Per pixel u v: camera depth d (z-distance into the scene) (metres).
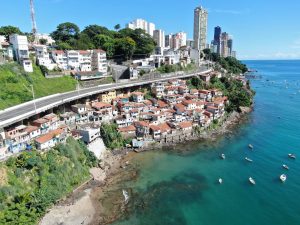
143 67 143.25
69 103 91.94
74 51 123.44
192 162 80.31
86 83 115.31
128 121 94.19
